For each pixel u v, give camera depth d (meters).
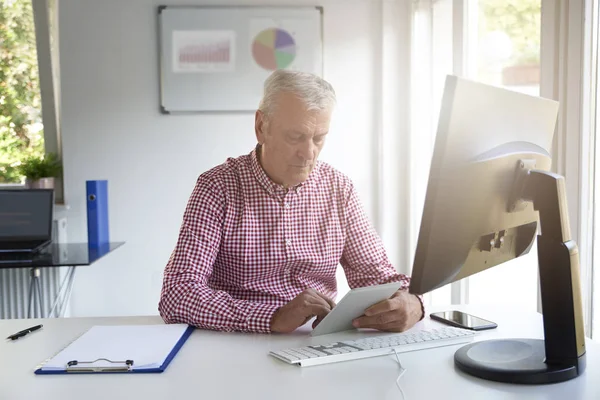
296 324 1.35
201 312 1.40
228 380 1.07
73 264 2.67
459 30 2.61
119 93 3.39
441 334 1.30
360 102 3.44
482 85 1.00
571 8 1.70
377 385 1.04
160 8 3.34
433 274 1.01
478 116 0.99
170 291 1.45
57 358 1.18
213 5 3.36
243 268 1.61
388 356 1.20
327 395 0.99
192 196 1.61
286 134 1.50
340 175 1.71
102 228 3.22
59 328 1.45
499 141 1.06
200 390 1.02
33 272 3.16
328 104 1.50
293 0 3.38
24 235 3.02
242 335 1.36
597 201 1.72
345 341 1.27
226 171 1.63
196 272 1.50
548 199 1.07
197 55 3.37
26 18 3.47
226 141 3.42
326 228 1.66
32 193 3.07
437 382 1.04
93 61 3.38
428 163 3.06
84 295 3.47
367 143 3.46
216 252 1.58
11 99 3.52
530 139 1.14
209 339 1.33
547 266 1.07
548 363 1.07
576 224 1.72
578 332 1.07
